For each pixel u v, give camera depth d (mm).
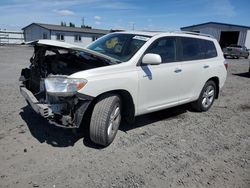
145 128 5430
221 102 8188
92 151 4273
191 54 6059
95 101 4281
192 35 6211
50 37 42375
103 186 3400
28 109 5992
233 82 12469
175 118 6215
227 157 4445
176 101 5766
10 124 5098
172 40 5566
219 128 5805
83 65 4586
